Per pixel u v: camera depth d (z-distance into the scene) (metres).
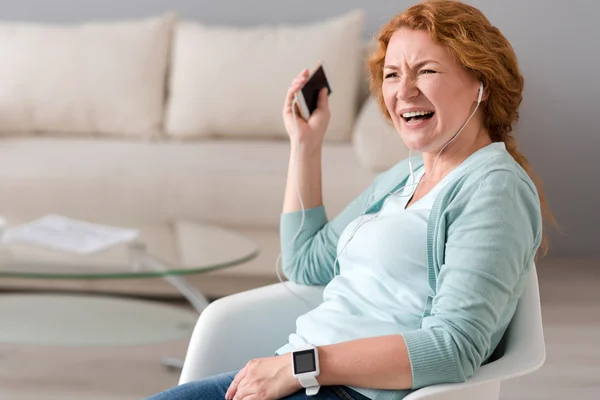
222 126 5.14
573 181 5.54
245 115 5.09
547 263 5.41
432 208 1.87
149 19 5.36
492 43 1.91
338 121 5.05
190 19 5.71
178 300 4.59
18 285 4.57
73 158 4.56
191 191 4.39
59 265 3.18
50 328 3.48
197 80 5.15
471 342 1.71
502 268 1.74
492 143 1.97
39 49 5.23
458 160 1.98
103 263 3.22
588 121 5.49
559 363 3.84
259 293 2.21
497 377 1.72
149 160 4.54
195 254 3.37
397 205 2.09
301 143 2.38
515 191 1.79
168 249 3.44
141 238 3.59
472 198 1.80
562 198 5.55
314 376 1.76
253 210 4.35
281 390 1.81
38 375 3.69
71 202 4.45
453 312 1.73
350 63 5.07
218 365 2.12
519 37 5.47
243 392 1.84
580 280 5.07
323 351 1.78
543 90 5.49
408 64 1.92
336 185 4.25
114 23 5.35
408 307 1.91
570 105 5.49
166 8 5.71
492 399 1.88
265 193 4.34
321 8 5.61
